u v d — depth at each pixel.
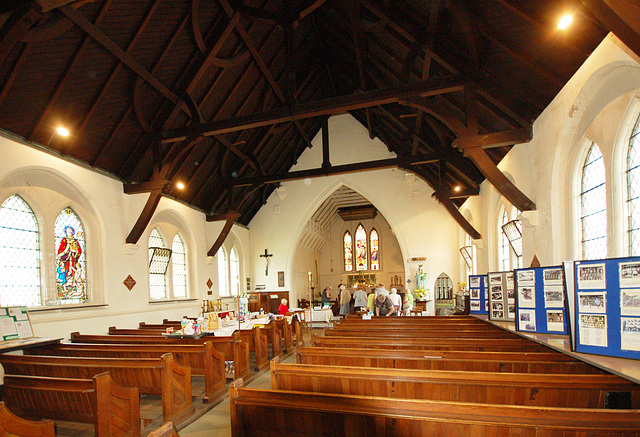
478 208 12.10
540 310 5.47
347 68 12.11
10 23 4.18
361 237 22.91
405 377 3.47
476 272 12.77
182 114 9.64
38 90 6.64
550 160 6.32
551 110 6.26
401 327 7.38
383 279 22.23
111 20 6.63
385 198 16.17
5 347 5.50
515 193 7.00
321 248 22.95
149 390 4.98
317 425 2.86
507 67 6.43
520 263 8.48
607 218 5.09
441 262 15.52
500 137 7.02
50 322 7.24
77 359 5.10
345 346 5.69
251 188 13.70
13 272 7.00
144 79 7.82
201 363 5.82
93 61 7.00
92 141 8.23
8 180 6.88
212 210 13.74
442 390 3.43
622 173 4.92
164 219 11.36
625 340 3.79
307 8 7.66
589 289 4.05
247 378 6.92
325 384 3.71
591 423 2.28
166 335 7.24
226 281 15.09
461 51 6.97
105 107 7.89
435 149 11.68
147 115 8.84
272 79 11.10
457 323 7.73
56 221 7.89
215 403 5.65
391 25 7.51
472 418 2.46
